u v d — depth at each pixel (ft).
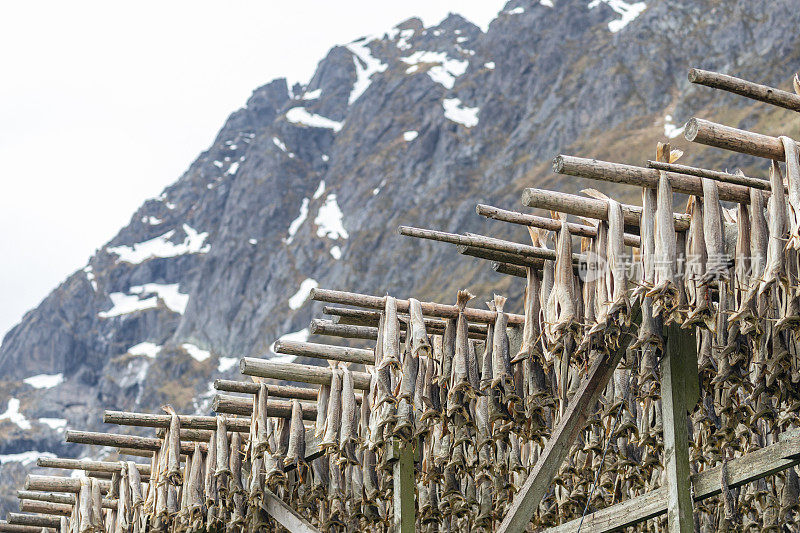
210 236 592.19
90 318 548.31
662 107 388.98
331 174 545.44
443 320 43.52
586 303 36.94
